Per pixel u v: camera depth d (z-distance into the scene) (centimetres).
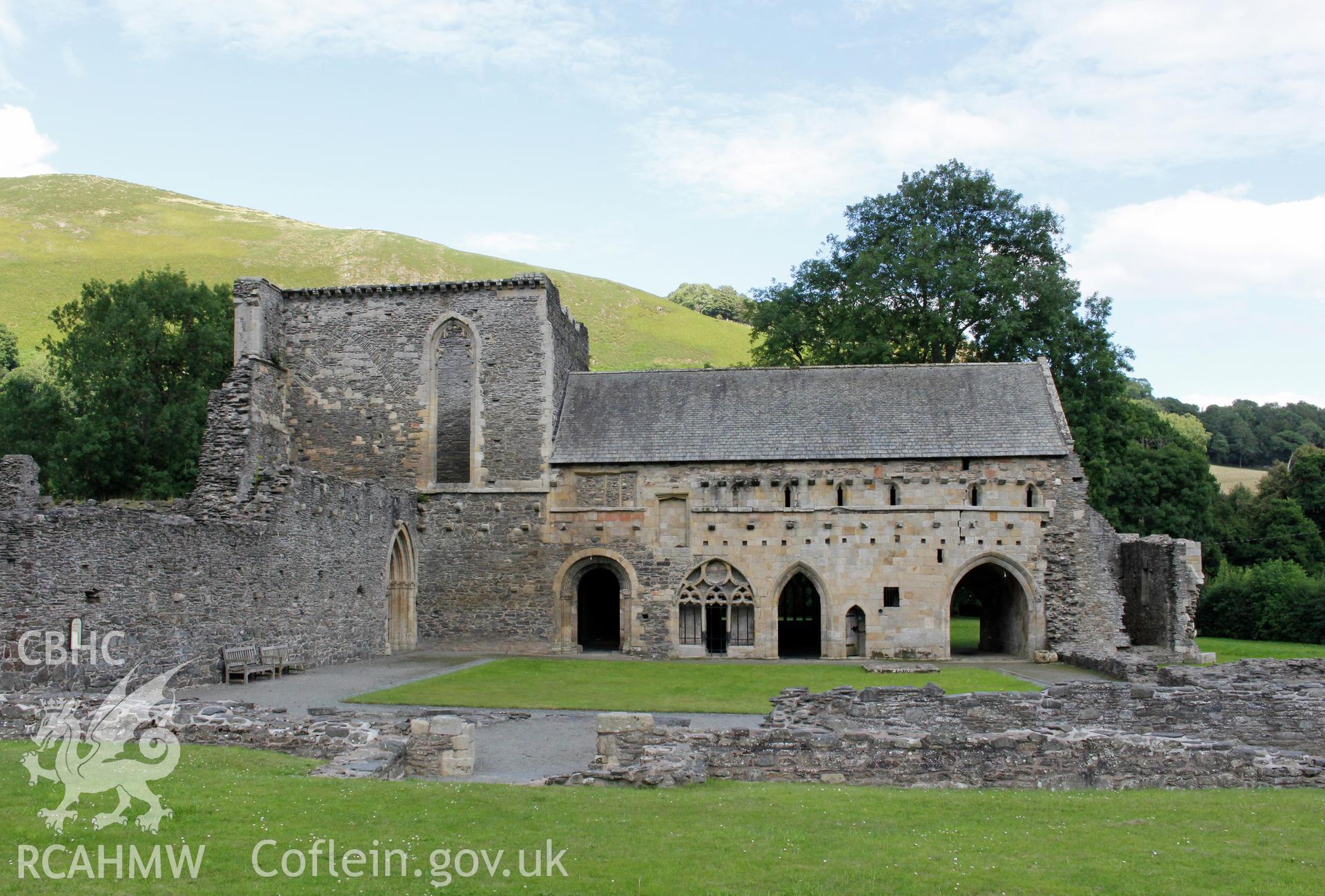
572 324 5028
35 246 13062
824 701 2336
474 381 4556
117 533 2572
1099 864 1241
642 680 3384
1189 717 2300
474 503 4488
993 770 1747
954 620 6662
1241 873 1216
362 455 4591
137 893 1048
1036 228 5928
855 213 6178
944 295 5591
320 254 14375
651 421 4556
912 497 4284
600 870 1163
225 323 5612
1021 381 4591
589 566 4428
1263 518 7650
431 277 14038
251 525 3167
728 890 1113
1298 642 5622
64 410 5525
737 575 4322
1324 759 1772
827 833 1347
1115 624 4216
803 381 4666
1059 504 4262
